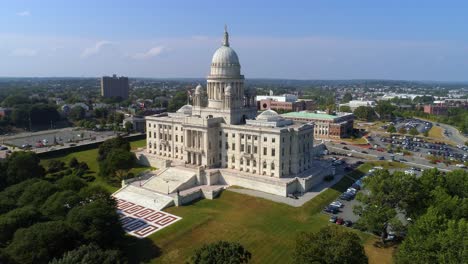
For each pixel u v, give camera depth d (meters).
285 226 123.62
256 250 108.38
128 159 171.62
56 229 92.75
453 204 105.94
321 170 174.75
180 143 192.62
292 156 165.75
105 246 99.62
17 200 125.69
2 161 168.00
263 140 163.50
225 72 188.38
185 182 159.50
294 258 82.19
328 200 149.25
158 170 184.75
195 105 197.38
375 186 115.62
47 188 126.75
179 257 104.62
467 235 80.00
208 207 141.00
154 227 122.81
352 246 77.44
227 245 79.44
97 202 106.75
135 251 107.19
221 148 180.25
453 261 76.88
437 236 84.94
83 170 185.88
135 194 153.12
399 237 114.44
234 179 164.38
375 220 106.75
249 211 135.88
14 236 93.56
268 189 153.75
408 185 112.56
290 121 182.12
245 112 189.38
